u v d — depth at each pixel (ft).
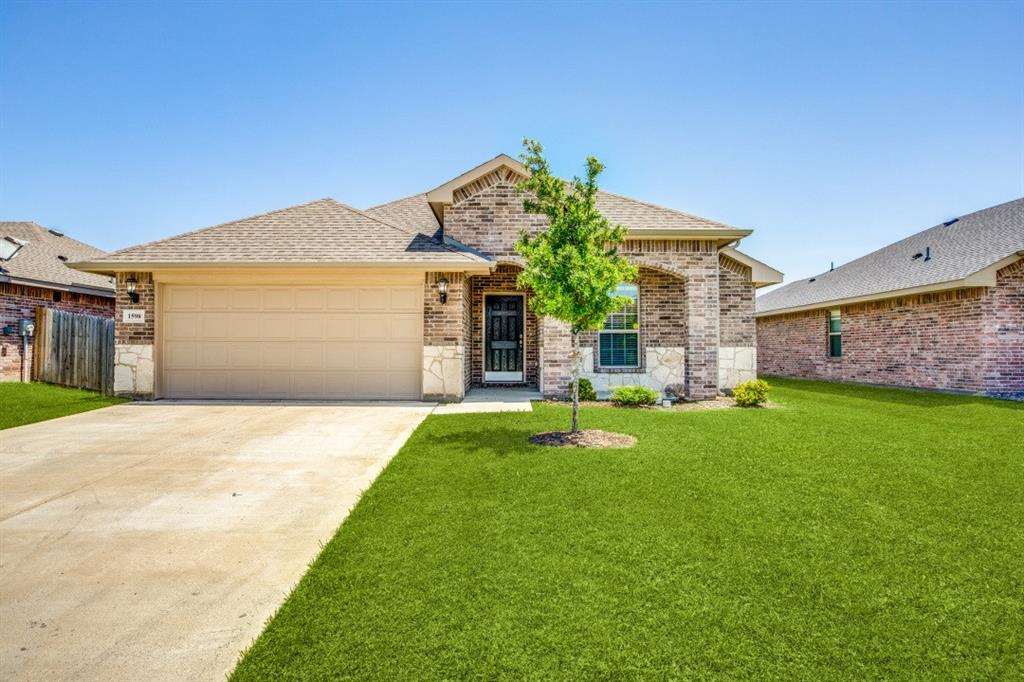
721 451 21.38
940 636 8.82
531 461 19.81
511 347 46.52
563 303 23.89
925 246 56.85
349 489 17.40
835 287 62.18
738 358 44.16
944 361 45.73
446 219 39.75
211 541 13.33
